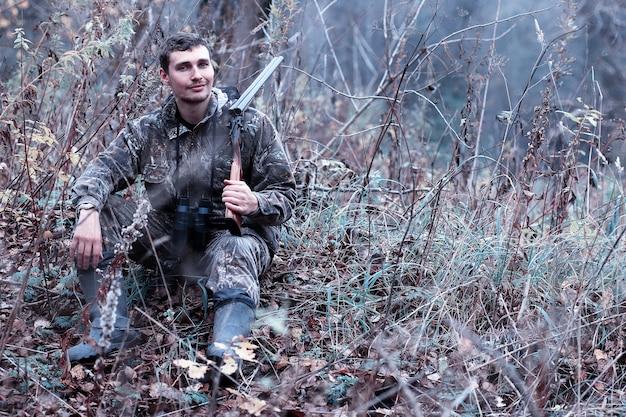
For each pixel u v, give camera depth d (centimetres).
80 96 456
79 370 350
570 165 458
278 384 356
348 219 482
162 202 397
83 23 495
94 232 369
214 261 379
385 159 621
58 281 414
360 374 352
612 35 1014
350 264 448
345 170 513
